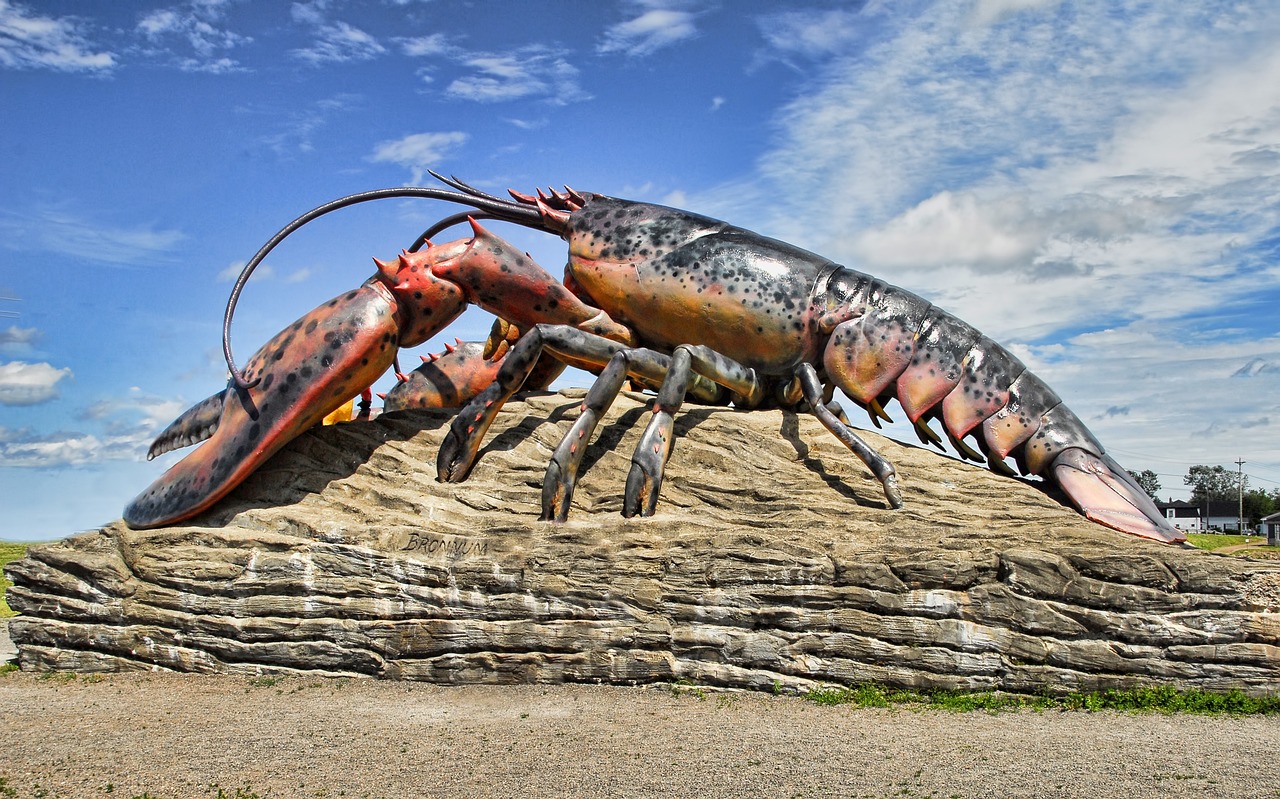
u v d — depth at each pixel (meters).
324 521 11.36
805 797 7.17
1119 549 9.73
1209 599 9.38
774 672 9.95
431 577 10.70
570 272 13.44
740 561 10.11
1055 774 7.48
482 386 14.30
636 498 11.06
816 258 12.75
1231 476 65.06
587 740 8.51
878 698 9.55
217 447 12.16
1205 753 7.91
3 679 11.32
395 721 9.21
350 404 15.40
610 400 11.46
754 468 11.60
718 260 12.54
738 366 12.21
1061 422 11.98
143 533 11.95
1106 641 9.47
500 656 10.48
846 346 12.16
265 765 8.04
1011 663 9.55
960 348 12.20
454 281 12.41
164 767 8.02
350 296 12.38
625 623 10.28
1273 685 9.27
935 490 11.27
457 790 7.45
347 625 10.84
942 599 9.66
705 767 7.79
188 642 11.23
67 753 8.39
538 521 11.09
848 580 9.86
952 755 7.93
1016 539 10.09
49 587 11.87
